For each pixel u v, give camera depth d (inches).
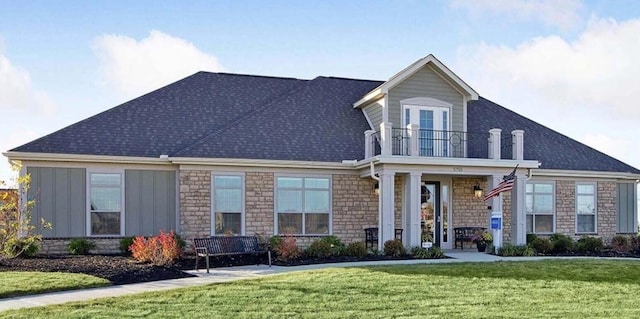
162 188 756.6
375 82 982.4
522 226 782.5
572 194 900.0
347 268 561.0
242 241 647.8
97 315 354.6
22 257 660.7
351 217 799.1
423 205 840.9
